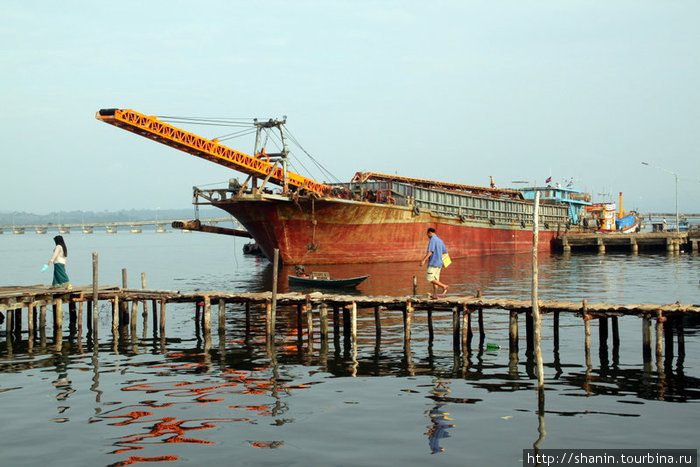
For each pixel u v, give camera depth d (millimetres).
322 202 45781
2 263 75625
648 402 13305
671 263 55625
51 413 12867
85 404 13523
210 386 15016
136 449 10766
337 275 43125
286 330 23297
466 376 15828
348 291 34094
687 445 10773
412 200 54906
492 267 52250
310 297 20531
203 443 11031
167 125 37656
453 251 61781
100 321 26359
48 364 17750
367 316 26312
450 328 23109
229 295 21719
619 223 99062
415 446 10812
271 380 15602
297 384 15172
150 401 13703
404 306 19750
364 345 20156
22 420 12406
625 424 11883
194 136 39500
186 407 13203
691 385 14617
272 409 13023
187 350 19688
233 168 43781
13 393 14484
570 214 85750
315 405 13305
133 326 22562
